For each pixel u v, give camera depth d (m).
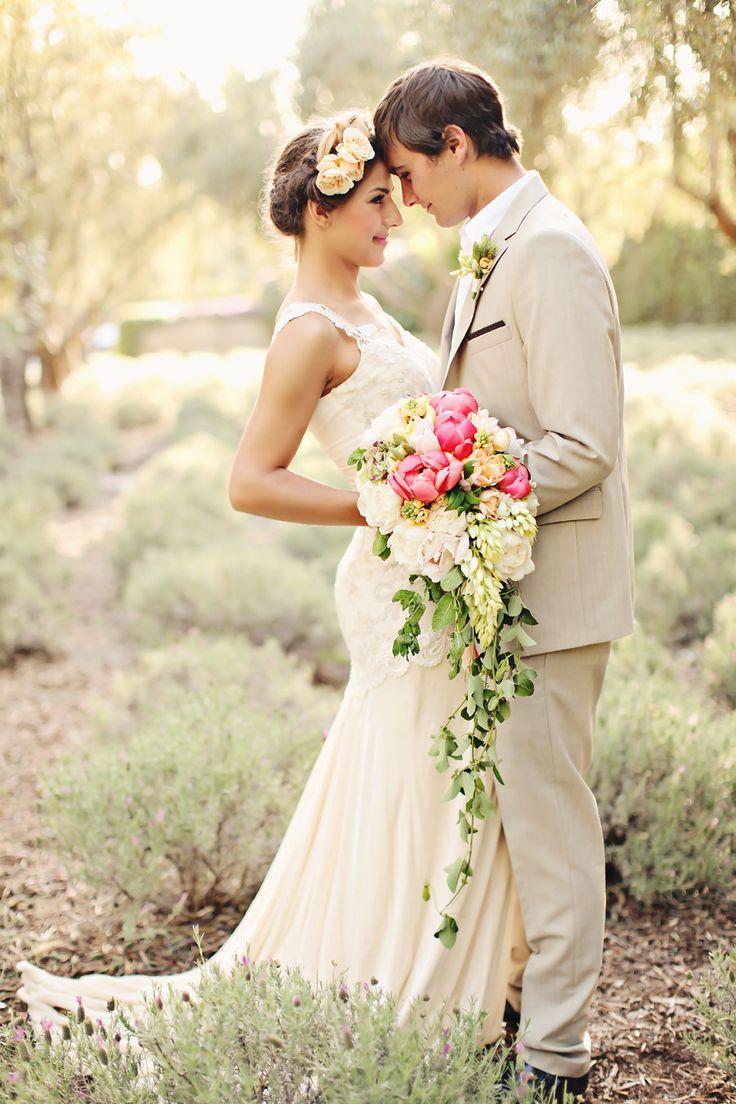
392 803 1.91
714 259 15.84
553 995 1.83
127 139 12.05
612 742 2.70
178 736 2.68
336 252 1.89
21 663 4.98
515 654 1.78
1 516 6.85
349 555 2.00
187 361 22.88
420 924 1.92
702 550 4.79
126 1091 1.54
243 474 1.85
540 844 1.83
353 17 9.46
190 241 19.66
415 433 1.62
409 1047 1.47
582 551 1.78
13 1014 2.11
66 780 2.59
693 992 2.18
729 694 3.62
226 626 4.94
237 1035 1.51
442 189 1.81
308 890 2.00
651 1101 1.88
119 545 6.57
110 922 2.49
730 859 2.51
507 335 1.75
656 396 9.68
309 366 1.81
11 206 4.95
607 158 5.01
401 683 1.91
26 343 8.26
